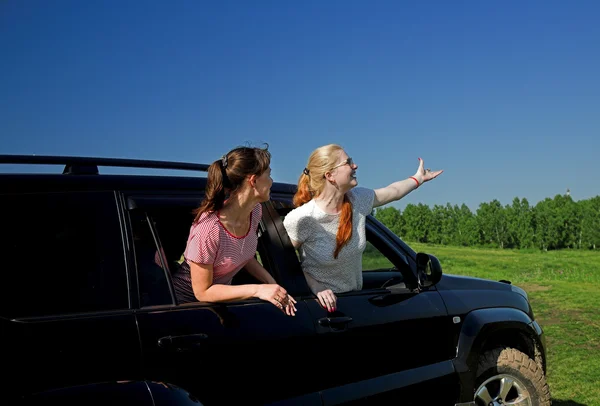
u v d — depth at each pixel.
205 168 3.08
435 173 3.72
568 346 7.99
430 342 3.46
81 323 2.22
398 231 77.25
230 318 2.61
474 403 3.61
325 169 3.05
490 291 4.00
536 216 71.19
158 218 2.78
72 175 2.50
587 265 37.09
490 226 72.75
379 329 3.18
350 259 3.20
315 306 2.96
